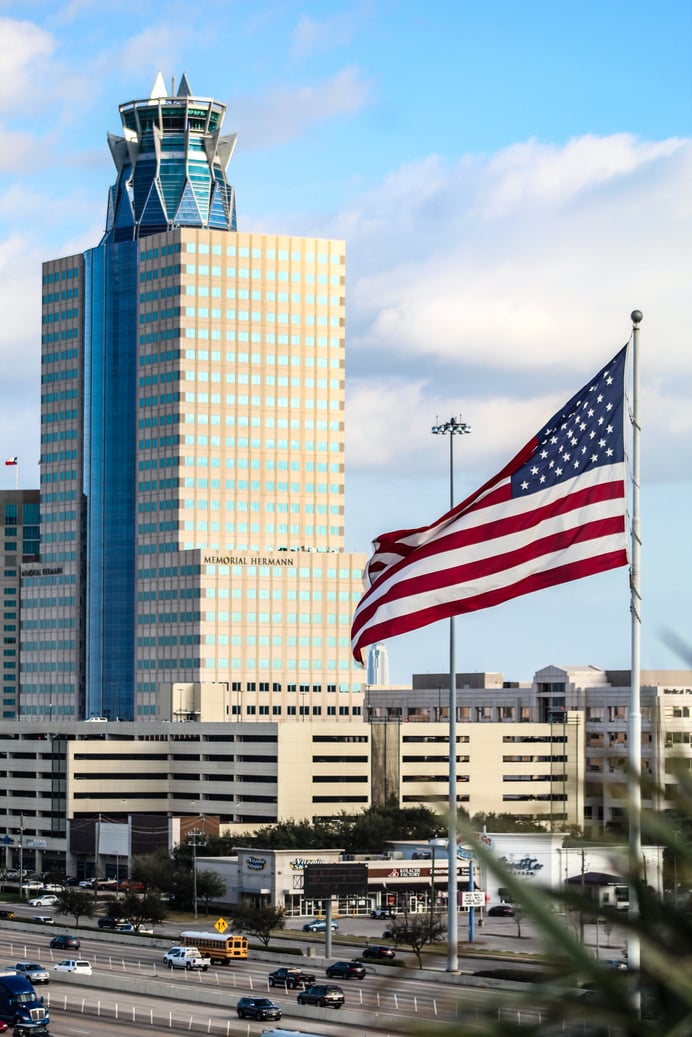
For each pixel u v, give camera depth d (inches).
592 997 473.4
